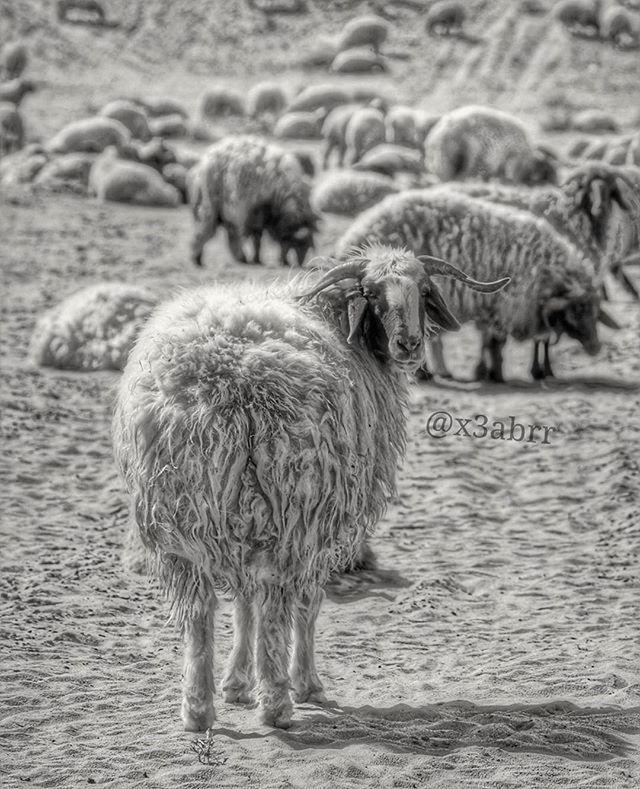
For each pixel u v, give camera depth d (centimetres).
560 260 1970
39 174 4628
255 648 906
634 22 8719
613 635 1084
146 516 845
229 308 877
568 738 852
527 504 1484
